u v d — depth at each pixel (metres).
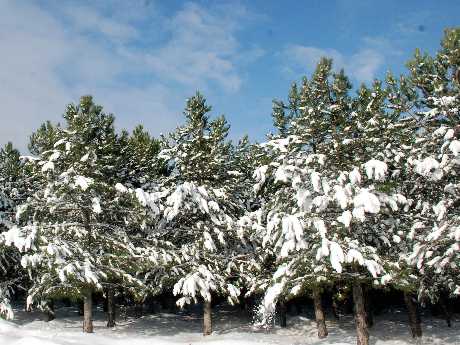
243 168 26.06
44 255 17.48
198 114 23.52
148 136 29.22
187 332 23.06
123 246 20.11
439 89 17.80
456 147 13.84
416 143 17.06
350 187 14.32
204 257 21.30
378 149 17.08
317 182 14.37
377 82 19.00
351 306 29.00
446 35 18.56
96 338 19.03
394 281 14.61
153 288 21.53
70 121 22.00
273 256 21.58
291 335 22.44
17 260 23.62
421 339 19.44
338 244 13.80
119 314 28.45
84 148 20.67
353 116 17.84
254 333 22.38
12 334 18.06
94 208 18.70
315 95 18.97
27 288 24.64
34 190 26.02
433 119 17.73
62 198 19.69
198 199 20.39
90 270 18.06
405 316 27.08
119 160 24.03
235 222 21.38
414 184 18.08
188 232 22.09
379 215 16.55
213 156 22.45
